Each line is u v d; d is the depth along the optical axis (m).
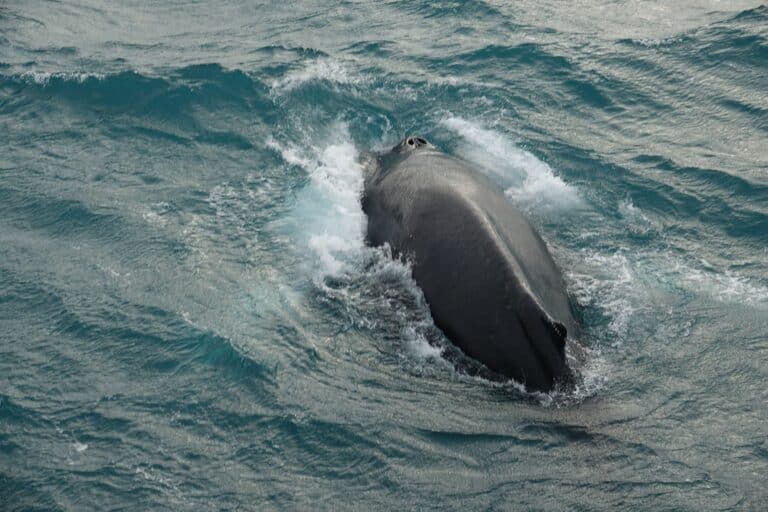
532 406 33.81
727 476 30.64
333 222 46.72
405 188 43.91
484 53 65.19
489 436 32.72
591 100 58.62
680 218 46.66
